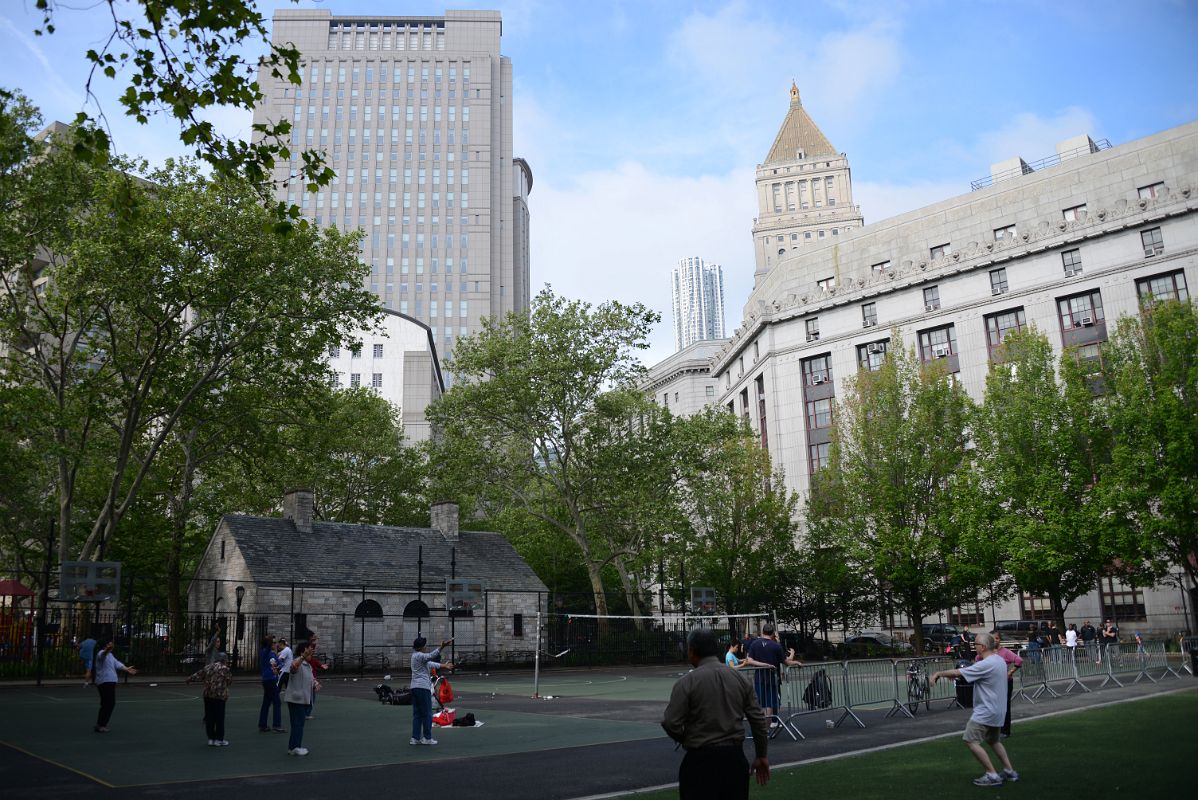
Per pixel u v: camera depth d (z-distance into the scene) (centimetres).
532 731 1716
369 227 15312
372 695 2708
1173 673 2688
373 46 16488
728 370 9038
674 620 5103
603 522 5303
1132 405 3997
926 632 5325
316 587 4025
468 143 15862
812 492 5341
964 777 1072
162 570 4844
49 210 3506
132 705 2291
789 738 1572
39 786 1125
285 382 3966
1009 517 4119
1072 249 6119
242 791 1080
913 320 6806
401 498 5831
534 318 5062
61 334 3628
